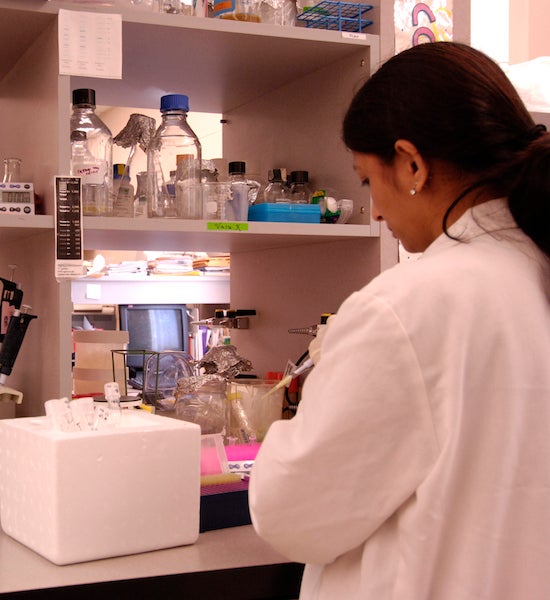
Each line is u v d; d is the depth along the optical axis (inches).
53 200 65.4
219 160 87.6
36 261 73.2
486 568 34.4
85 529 48.6
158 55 75.1
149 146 74.1
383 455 35.1
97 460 48.8
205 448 61.0
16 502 52.7
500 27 126.5
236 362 85.4
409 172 38.6
